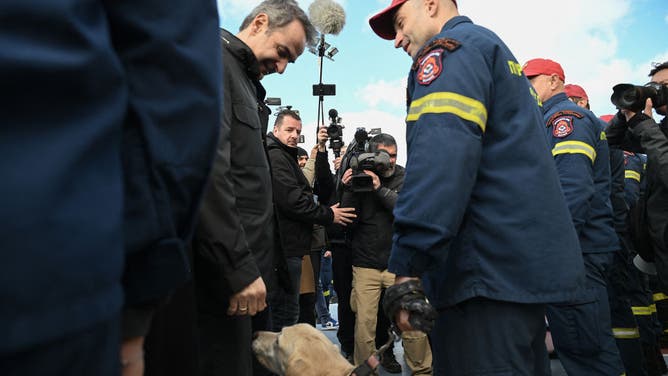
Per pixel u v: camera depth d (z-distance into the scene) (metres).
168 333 1.32
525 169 1.49
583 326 2.68
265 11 2.26
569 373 2.75
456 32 1.57
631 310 3.47
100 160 0.57
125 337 0.69
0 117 0.48
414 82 1.64
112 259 0.56
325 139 4.36
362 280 3.76
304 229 3.59
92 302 0.53
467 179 1.38
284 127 3.86
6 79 0.48
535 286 1.44
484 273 1.46
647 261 2.72
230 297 1.68
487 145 1.52
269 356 2.20
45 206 0.49
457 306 1.52
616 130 3.00
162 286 0.68
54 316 0.49
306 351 1.99
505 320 1.45
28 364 0.48
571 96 4.22
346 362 2.01
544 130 1.63
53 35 0.53
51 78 0.52
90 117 0.56
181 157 0.69
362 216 3.78
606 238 2.80
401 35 1.89
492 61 1.52
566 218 1.53
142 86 0.66
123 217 0.63
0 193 0.46
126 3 0.65
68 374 0.51
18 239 0.47
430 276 1.60
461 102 1.41
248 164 2.00
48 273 0.49
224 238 1.64
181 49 0.69
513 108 1.52
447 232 1.34
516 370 1.44
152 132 0.66
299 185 3.65
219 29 0.79
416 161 1.40
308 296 4.22
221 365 1.78
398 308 1.40
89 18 0.58
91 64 0.56
